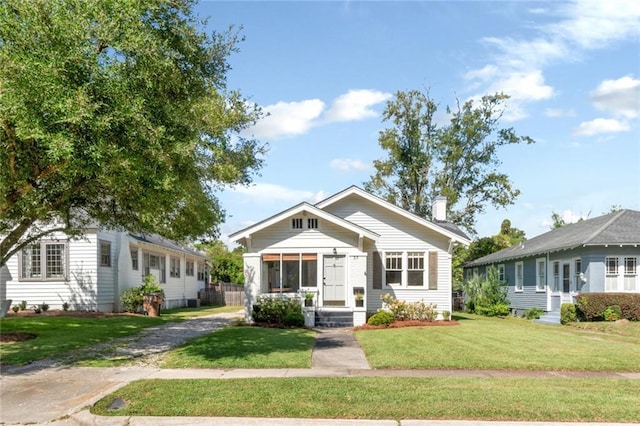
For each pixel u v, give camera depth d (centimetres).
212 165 1719
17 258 2319
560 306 2389
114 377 1034
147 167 1078
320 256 2122
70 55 988
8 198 1199
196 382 934
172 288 3525
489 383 927
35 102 955
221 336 1574
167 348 1402
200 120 1384
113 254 2541
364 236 2097
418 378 970
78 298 2322
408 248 2280
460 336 1606
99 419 736
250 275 2122
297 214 2133
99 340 1543
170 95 1294
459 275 4534
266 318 2008
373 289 2266
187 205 1684
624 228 2308
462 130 4331
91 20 1050
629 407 764
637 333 1766
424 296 2255
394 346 1388
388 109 4425
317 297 2102
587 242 2180
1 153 1062
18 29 1007
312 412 745
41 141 979
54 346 1400
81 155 1010
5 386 966
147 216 1253
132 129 1045
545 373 1065
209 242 2117
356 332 1794
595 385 921
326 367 1116
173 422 720
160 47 1162
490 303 3017
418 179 4478
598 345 1425
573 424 703
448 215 4356
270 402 792
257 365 1126
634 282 2220
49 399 877
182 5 1309
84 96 952
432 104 4403
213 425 712
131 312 2508
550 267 2612
